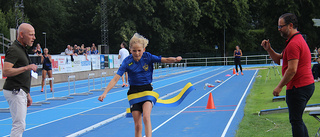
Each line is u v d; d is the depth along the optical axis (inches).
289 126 239.3
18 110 180.9
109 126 275.7
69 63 774.5
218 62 1664.6
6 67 175.3
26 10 1854.1
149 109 169.3
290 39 163.9
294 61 156.9
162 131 251.1
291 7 1534.2
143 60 174.7
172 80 765.9
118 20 1486.2
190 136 231.6
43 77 567.8
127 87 611.8
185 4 1509.6
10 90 180.1
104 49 1210.6
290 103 165.2
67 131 264.2
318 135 200.4
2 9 1744.6
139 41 172.1
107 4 1496.1
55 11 1980.8
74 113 351.6
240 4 1563.7
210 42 1802.4
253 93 457.1
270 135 217.3
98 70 909.8
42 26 1946.4
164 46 1721.2
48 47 2058.3
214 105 351.9
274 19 1660.9
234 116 295.6
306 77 161.3
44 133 259.0
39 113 356.2
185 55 1728.6
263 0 1581.0
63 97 465.7
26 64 186.9
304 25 1625.2
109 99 459.5
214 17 1542.8
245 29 1686.8
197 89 544.7
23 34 184.4
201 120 285.1
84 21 2159.2
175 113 326.3
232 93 472.1
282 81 161.5
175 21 1584.6
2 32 1350.9
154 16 1541.6
